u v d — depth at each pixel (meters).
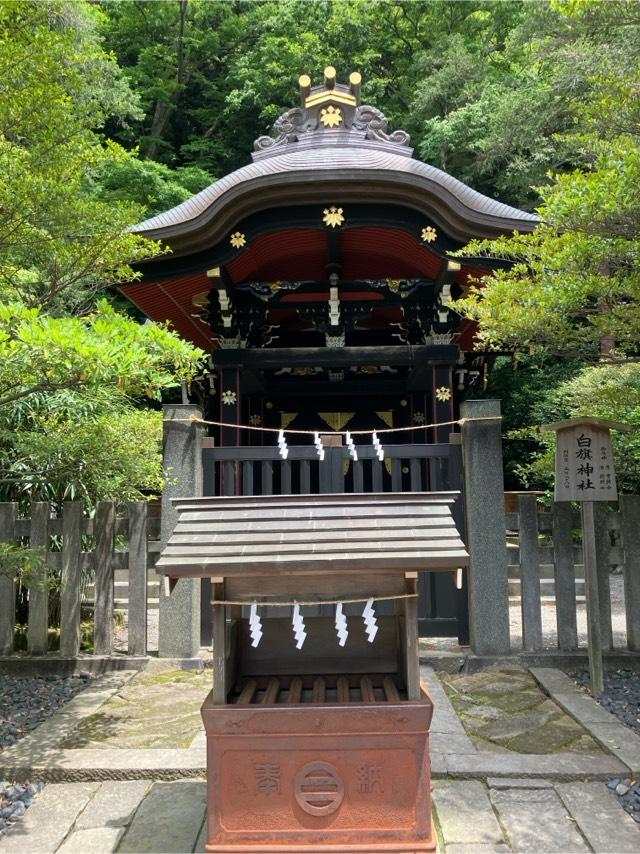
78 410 5.49
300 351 8.31
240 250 7.14
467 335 9.81
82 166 4.39
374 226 7.09
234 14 24.05
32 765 3.29
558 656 4.84
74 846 2.66
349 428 10.59
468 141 17.78
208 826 2.35
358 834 2.33
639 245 3.53
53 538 5.92
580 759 3.26
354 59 20.59
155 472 5.08
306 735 2.37
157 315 9.31
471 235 6.75
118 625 6.67
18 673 4.89
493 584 4.91
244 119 21.64
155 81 20.94
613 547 4.98
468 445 5.03
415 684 2.47
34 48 4.09
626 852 2.55
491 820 2.80
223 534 2.58
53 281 4.82
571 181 3.60
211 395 10.34
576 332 4.12
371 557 2.40
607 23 7.03
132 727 3.85
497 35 21.41
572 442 4.48
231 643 2.88
